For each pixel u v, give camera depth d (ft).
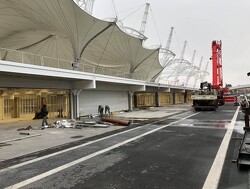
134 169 22.94
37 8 76.18
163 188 18.21
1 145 35.32
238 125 53.11
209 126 52.80
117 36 122.31
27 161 26.37
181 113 93.66
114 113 98.58
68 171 22.68
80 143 36.17
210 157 26.78
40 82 67.62
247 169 22.40
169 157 27.12
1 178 20.99
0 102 76.89
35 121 69.31
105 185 19.02
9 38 102.68
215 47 143.43
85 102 88.63
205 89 110.52
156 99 168.25
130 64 156.25
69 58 128.16
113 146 33.58
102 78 85.56
